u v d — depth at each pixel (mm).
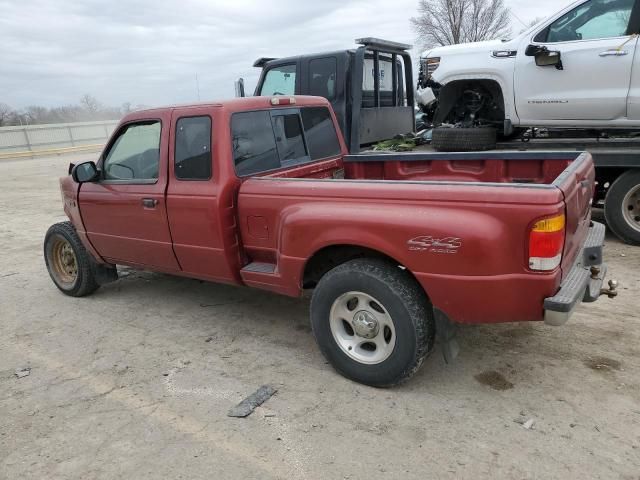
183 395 3488
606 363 3555
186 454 2904
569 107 6078
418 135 7906
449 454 2787
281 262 3588
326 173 4824
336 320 3484
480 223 2830
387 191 3105
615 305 4406
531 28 6270
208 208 3826
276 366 3803
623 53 5629
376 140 8094
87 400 3492
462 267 2887
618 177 5812
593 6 5824
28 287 5824
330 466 2748
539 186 2750
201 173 3900
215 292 5332
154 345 4246
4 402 3518
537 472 2627
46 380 3781
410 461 2752
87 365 3975
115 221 4562
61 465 2879
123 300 5254
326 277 3400
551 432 2912
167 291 5434
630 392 3223
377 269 3197
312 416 3178
